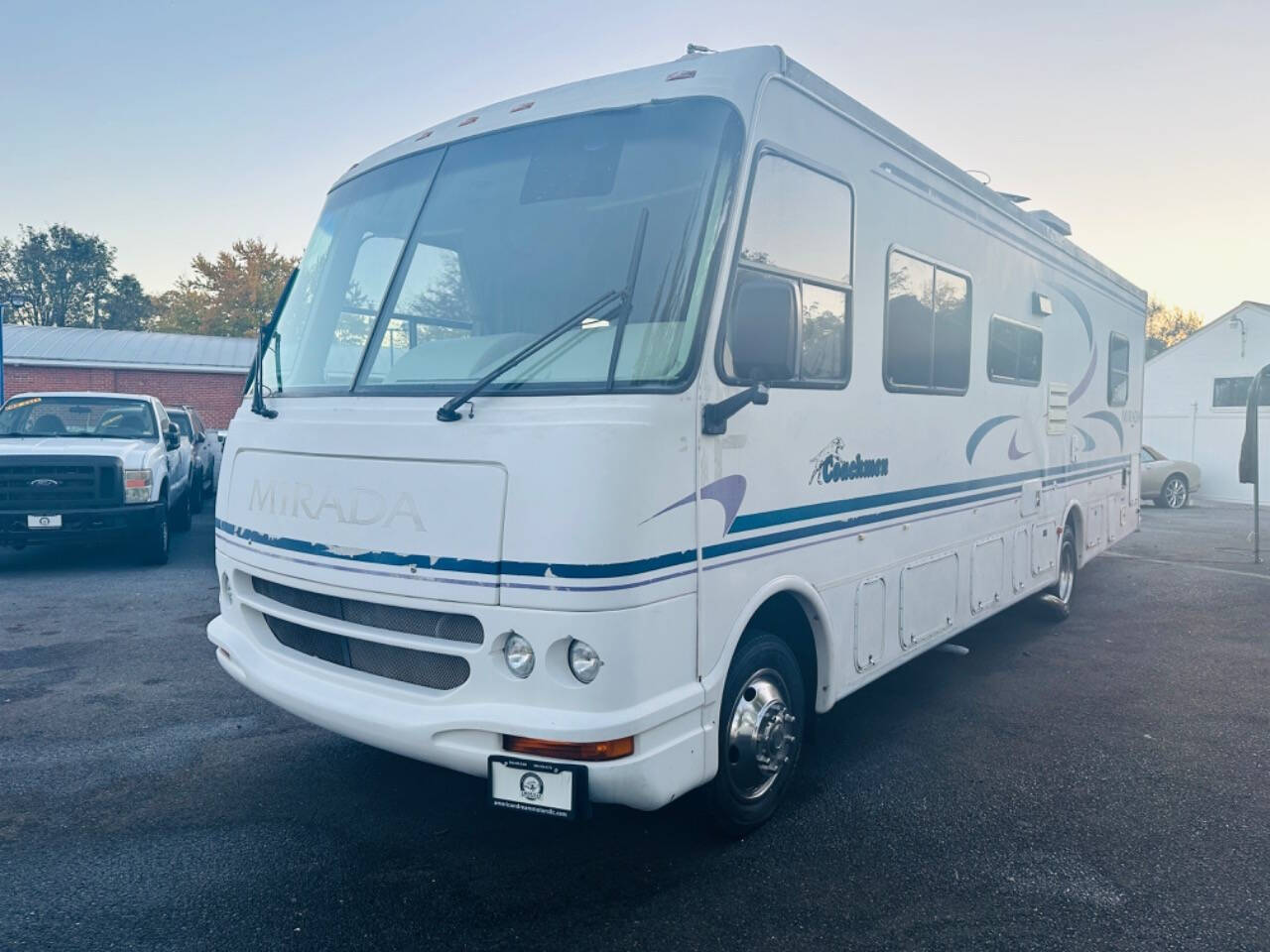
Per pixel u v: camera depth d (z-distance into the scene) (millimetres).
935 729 5469
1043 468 7047
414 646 3344
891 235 4707
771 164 3723
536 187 3770
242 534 4066
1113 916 3451
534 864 3777
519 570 3100
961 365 5547
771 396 3762
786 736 4066
